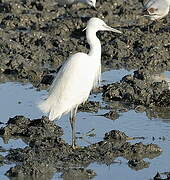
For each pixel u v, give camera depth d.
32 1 28.30
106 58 21.38
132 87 17.59
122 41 22.39
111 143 13.97
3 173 12.55
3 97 17.44
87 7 27.72
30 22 25.41
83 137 14.59
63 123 15.55
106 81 18.91
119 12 26.67
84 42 22.50
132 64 20.59
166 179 12.15
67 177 12.37
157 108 16.61
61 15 26.55
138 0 28.73
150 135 14.66
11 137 14.51
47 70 19.75
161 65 20.42
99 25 14.82
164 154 13.59
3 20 25.41
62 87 14.12
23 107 16.58
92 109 16.42
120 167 12.90
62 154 13.38
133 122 15.55
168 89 17.56
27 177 12.35
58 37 23.31
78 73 14.23
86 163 13.05
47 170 12.59
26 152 13.34
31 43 22.52
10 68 20.06
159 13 24.91
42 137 14.33
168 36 22.94
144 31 24.19
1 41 22.09
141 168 12.90
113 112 16.00
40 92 17.86
